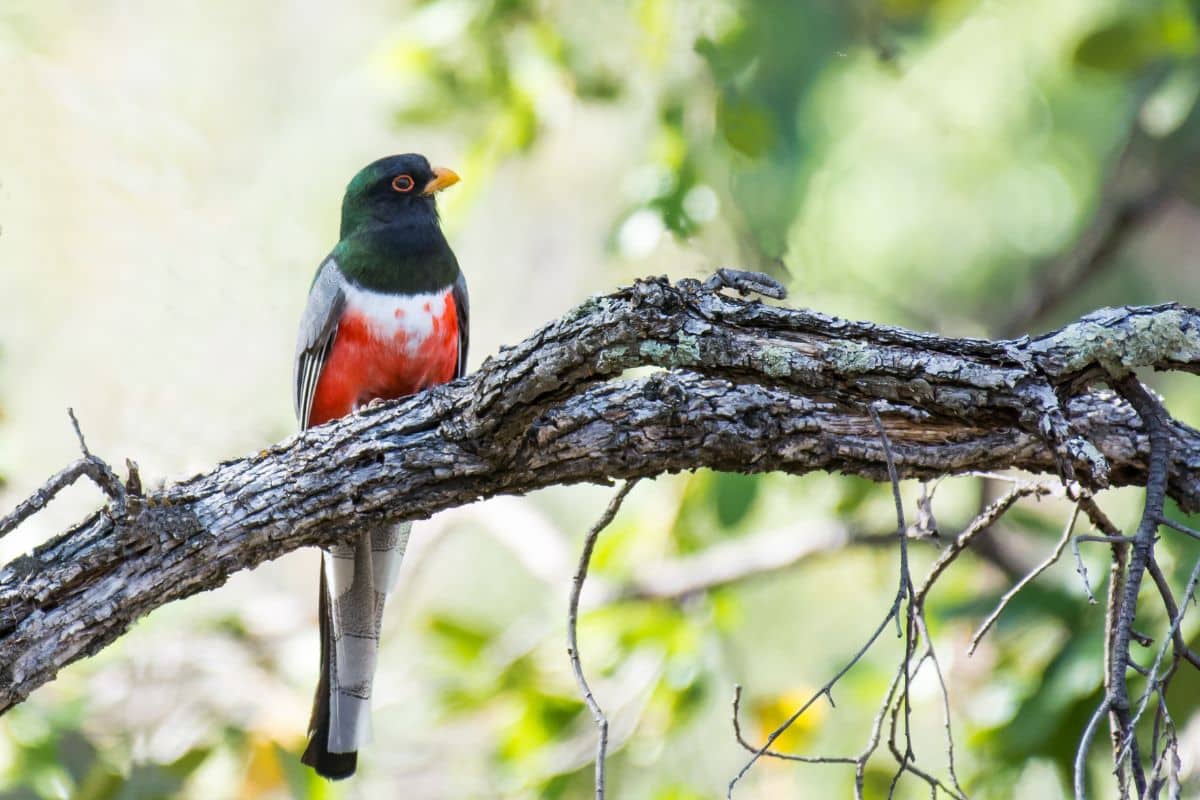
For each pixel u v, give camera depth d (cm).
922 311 1529
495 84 1327
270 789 1145
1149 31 1297
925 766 1159
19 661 686
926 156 1494
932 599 1177
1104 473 618
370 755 1266
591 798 1168
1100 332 652
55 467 1191
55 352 1204
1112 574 674
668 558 1305
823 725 1202
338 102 1508
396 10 1622
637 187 1200
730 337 652
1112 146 1494
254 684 1207
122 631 709
